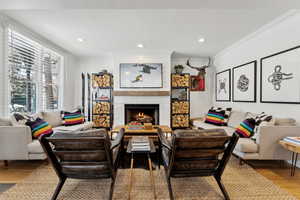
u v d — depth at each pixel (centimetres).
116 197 162
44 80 362
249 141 234
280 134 222
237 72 377
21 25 278
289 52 244
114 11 231
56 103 409
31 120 251
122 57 439
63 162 154
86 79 492
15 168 225
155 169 224
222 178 200
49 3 170
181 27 284
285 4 173
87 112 494
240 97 366
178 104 458
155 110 451
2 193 168
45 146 145
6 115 256
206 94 506
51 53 386
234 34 318
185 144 145
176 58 501
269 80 282
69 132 148
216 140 144
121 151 212
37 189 175
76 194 167
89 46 393
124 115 443
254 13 238
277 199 161
